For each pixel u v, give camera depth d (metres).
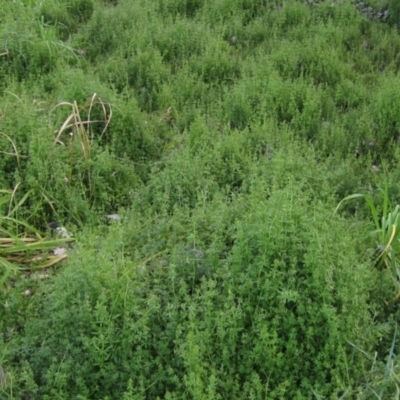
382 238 3.63
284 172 4.10
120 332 2.87
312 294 2.95
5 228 3.99
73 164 4.37
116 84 5.69
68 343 2.87
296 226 3.13
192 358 2.69
